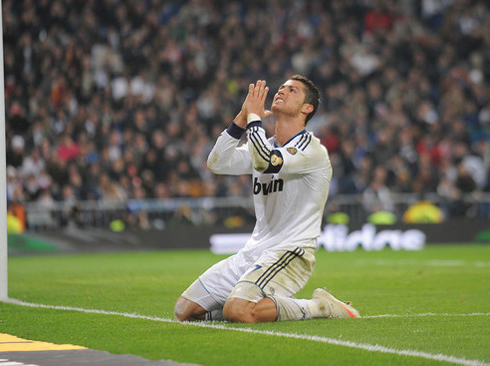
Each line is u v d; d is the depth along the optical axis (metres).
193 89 60.50
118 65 57.88
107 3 59.38
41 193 49.34
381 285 27.62
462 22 70.94
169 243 51.72
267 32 65.31
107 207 50.31
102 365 11.45
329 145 58.97
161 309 19.95
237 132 16.17
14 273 33.44
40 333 14.76
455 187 56.91
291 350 12.38
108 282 28.69
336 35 67.00
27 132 51.81
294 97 16.33
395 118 62.88
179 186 52.47
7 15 54.16
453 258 42.69
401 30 70.12
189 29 63.81
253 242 16.39
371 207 55.31
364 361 11.56
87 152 51.41
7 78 53.19
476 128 66.44
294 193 16.17
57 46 55.50
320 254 48.41
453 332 14.62
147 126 54.69
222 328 14.77
